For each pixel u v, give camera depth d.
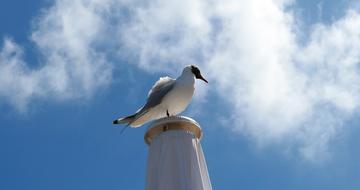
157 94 6.77
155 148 5.65
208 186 5.62
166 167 5.50
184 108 6.92
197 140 5.81
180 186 5.36
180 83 6.84
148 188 5.50
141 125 6.88
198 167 5.54
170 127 5.81
